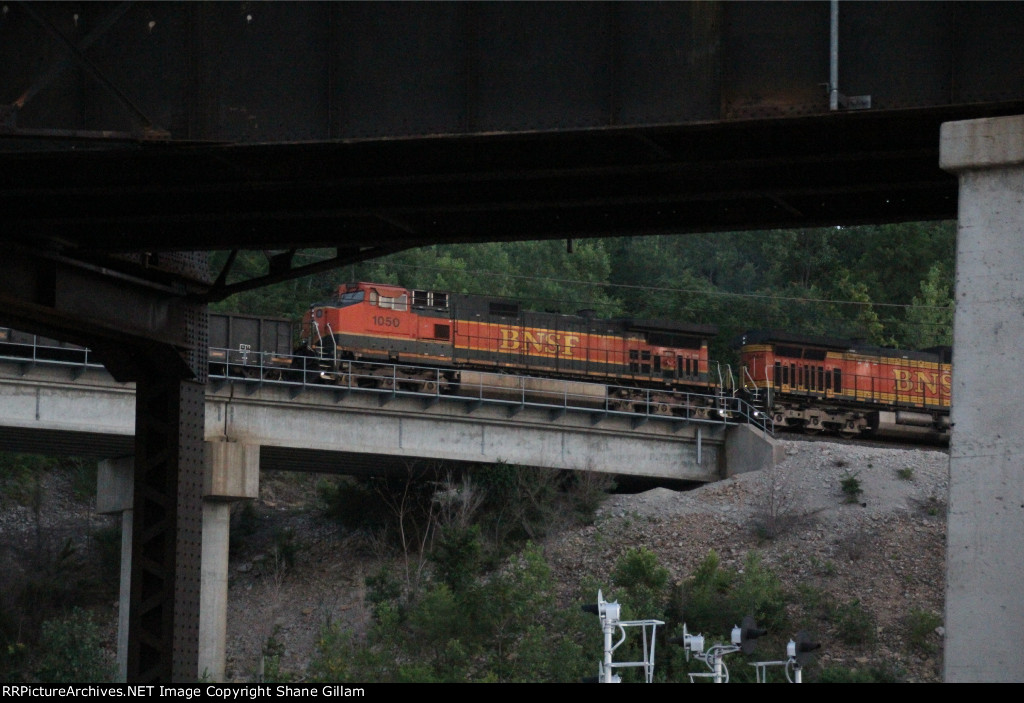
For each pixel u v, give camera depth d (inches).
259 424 3708.2
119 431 3437.5
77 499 4731.8
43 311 1561.3
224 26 1310.3
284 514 4753.9
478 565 3799.2
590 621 3302.2
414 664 3171.8
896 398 4906.5
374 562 4170.8
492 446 4126.5
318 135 1299.2
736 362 7219.5
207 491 3459.6
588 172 1347.2
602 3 1268.5
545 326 4439.0
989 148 1114.1
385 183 1386.6
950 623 1075.3
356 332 4065.0
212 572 3474.4
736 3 1237.1
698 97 1235.9
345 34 1306.6
